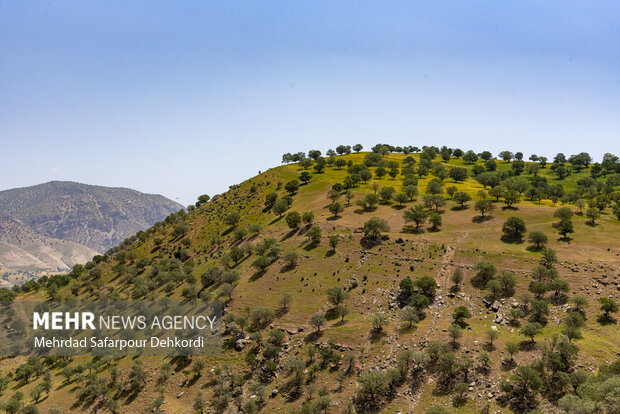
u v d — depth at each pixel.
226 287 112.25
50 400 94.19
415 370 72.62
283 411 71.81
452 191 170.00
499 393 62.94
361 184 196.25
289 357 84.69
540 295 87.88
